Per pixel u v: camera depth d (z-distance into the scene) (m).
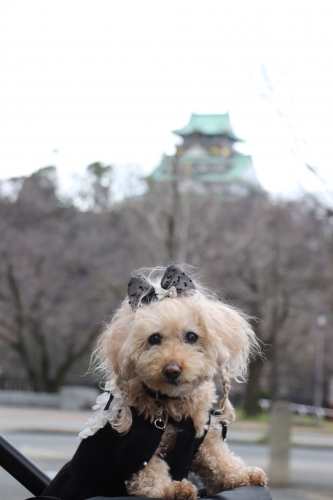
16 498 7.31
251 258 22.55
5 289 25.48
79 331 26.44
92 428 2.31
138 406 2.32
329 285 22.48
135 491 2.21
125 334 2.36
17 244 25.02
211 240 21.75
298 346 26.69
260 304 22.56
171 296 2.42
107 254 25.72
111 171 26.81
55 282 25.69
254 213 23.59
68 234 26.45
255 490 2.23
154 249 20.20
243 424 19.38
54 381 26.59
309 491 9.50
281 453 10.13
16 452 2.60
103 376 2.48
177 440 2.34
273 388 24.34
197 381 2.31
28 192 27.36
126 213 22.27
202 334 2.36
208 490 2.44
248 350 2.53
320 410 24.16
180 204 20.28
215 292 2.77
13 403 21.23
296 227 22.48
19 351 27.20
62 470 2.44
